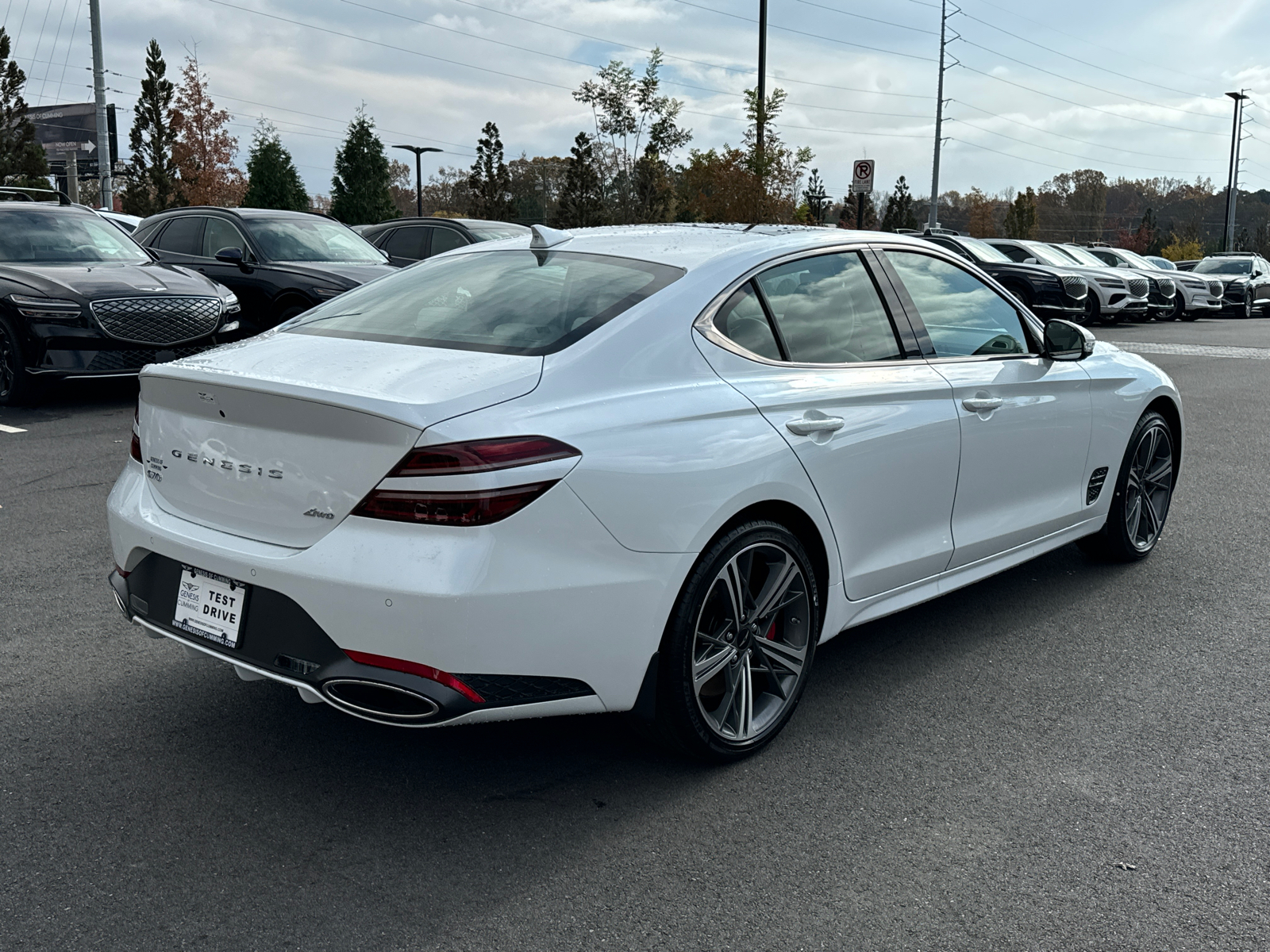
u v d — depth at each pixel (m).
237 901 2.39
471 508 2.42
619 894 2.45
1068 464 4.41
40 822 2.69
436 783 2.94
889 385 3.46
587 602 2.59
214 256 10.84
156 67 46.41
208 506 2.78
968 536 3.88
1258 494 6.59
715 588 2.96
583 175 39.56
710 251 3.30
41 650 3.80
